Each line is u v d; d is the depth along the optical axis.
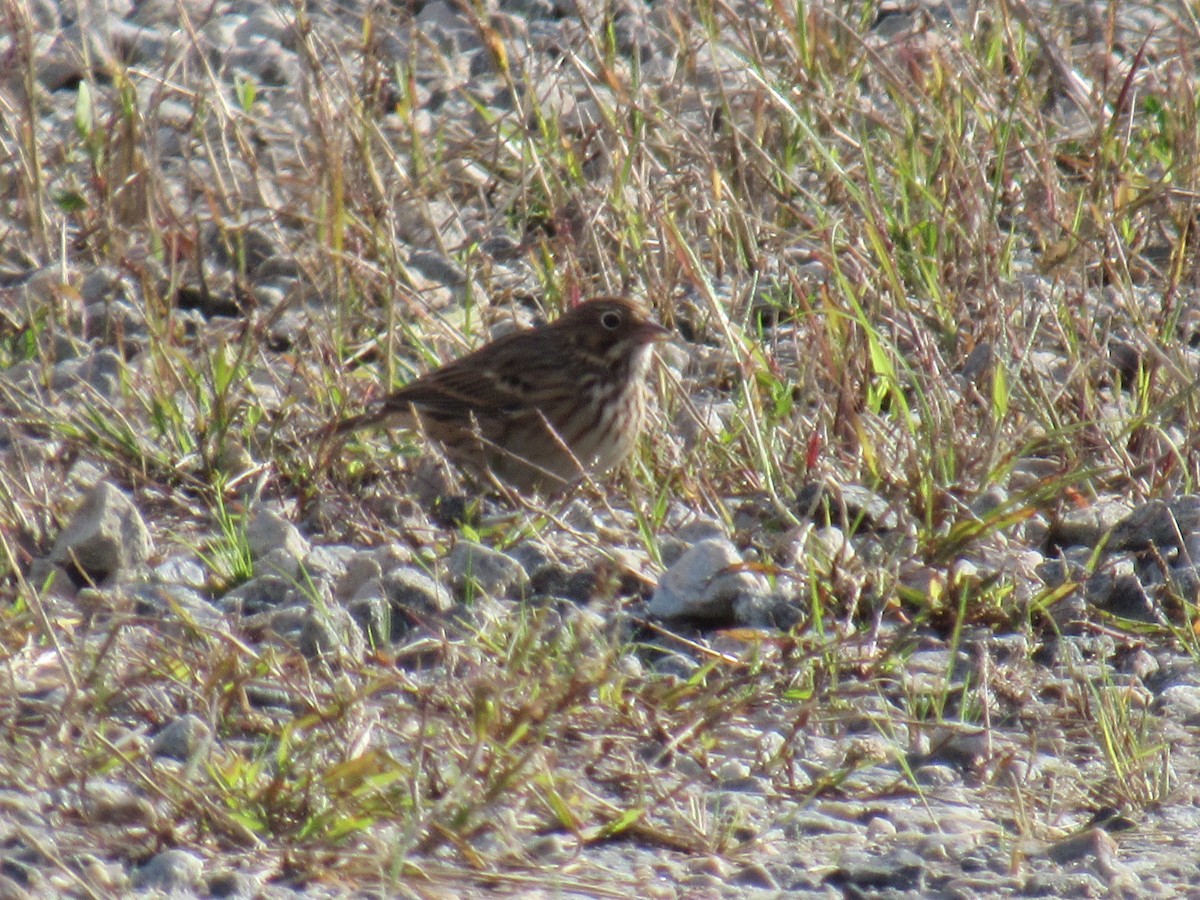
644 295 14.07
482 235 15.33
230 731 8.17
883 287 13.33
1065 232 13.24
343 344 13.82
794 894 7.19
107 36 17.88
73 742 7.98
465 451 12.74
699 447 11.96
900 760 8.25
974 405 12.27
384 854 7.08
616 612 9.93
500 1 19.94
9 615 9.03
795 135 15.53
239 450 12.05
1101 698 8.94
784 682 8.97
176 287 14.73
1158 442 12.09
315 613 9.26
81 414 12.37
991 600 10.04
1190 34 15.75
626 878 7.25
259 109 17.75
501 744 7.66
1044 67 16.42
